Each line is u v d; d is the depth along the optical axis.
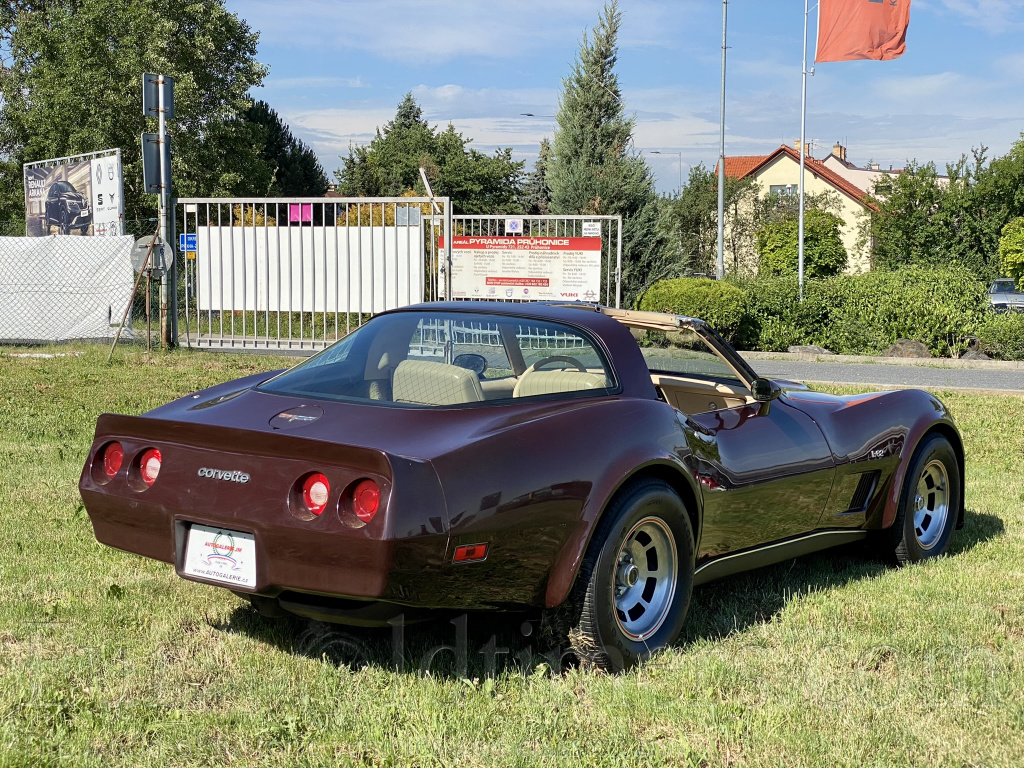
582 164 24.23
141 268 12.33
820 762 2.80
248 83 34.78
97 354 12.05
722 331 18.75
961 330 18.45
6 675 3.20
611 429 3.47
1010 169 35.47
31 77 33.81
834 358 17.06
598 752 2.82
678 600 3.68
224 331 15.70
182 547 3.22
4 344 13.96
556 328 3.80
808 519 4.52
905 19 23.33
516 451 3.16
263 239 13.67
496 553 3.07
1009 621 4.09
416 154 56.09
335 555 2.91
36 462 6.54
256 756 2.76
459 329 3.81
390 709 3.03
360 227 13.52
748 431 4.18
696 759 2.79
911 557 5.04
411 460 2.94
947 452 5.23
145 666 3.32
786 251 43.16
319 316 15.91
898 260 37.62
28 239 14.11
